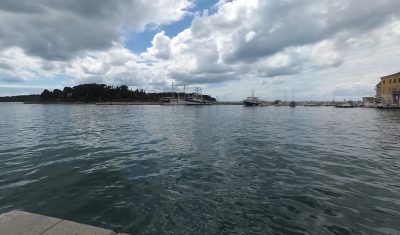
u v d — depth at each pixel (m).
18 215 4.80
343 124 32.97
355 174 10.05
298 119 43.16
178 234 5.71
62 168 10.77
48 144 16.70
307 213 6.71
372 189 8.41
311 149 15.08
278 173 10.16
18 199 7.53
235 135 21.34
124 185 8.71
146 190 8.25
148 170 10.52
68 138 19.50
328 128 27.67
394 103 86.12
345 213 6.71
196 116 50.41
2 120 39.12
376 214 6.65
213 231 5.84
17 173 10.03
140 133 22.80
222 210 6.86
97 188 8.41
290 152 14.18
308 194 7.98
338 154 13.66
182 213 6.67
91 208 6.95
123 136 20.73
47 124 32.19
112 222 6.22
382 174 10.05
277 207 7.06
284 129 26.41
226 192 8.12
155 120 39.25
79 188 8.41
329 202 7.39
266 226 6.07
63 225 4.52
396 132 23.97
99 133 22.77
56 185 8.70
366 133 23.17
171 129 26.17
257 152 14.14
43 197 7.68
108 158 12.62
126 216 6.50
